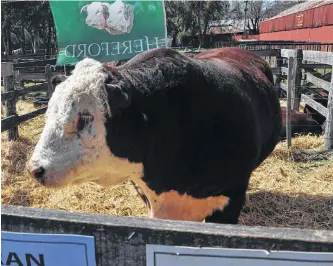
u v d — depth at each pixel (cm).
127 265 122
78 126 232
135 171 265
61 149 231
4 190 511
